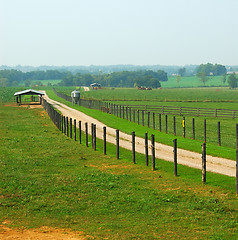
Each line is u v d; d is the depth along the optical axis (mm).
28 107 126312
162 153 44344
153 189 30016
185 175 33938
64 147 49375
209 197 27719
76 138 57688
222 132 65250
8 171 35812
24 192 29469
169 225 23078
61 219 24203
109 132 64062
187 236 21328
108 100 167125
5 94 196000
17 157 42562
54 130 67562
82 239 20875
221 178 32531
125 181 32406
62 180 32625
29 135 60750
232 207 25719
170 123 79250
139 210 25750
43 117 92062
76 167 38094
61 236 21281
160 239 20969
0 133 63094
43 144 51719
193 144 49750
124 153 45219
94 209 25938
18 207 26375
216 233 21672
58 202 27312
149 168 37031
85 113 101250
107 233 21812
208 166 37219
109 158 42125
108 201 27391
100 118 87062
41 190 29906
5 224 23188
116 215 24922
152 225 23094
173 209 25766
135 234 21672
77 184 31547
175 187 30422
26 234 21531
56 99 177625
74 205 26734
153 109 114750
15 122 80875
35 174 34938
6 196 28547
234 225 22969
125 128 68938
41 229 22406
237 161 27984
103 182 32094
